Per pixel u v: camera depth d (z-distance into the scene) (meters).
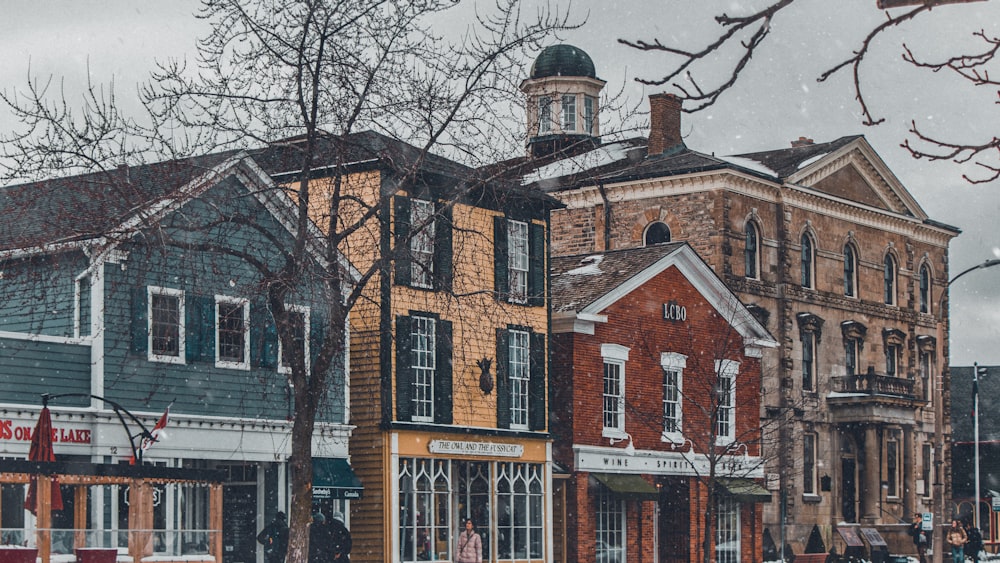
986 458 85.44
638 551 44.47
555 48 59.44
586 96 59.09
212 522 25.95
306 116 26.42
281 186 27.45
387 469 36.44
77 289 30.17
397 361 37.06
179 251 31.25
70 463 23.33
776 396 57.59
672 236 56.50
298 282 26.84
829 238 61.66
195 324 31.72
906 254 67.31
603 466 42.88
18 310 31.03
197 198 27.17
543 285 41.72
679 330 46.31
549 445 41.31
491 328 39.84
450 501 38.22
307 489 26.25
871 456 60.72
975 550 58.97
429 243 30.33
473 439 38.78
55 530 22.44
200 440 31.55
